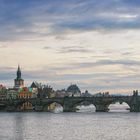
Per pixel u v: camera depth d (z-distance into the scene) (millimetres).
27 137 170875
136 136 175375
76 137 172000
